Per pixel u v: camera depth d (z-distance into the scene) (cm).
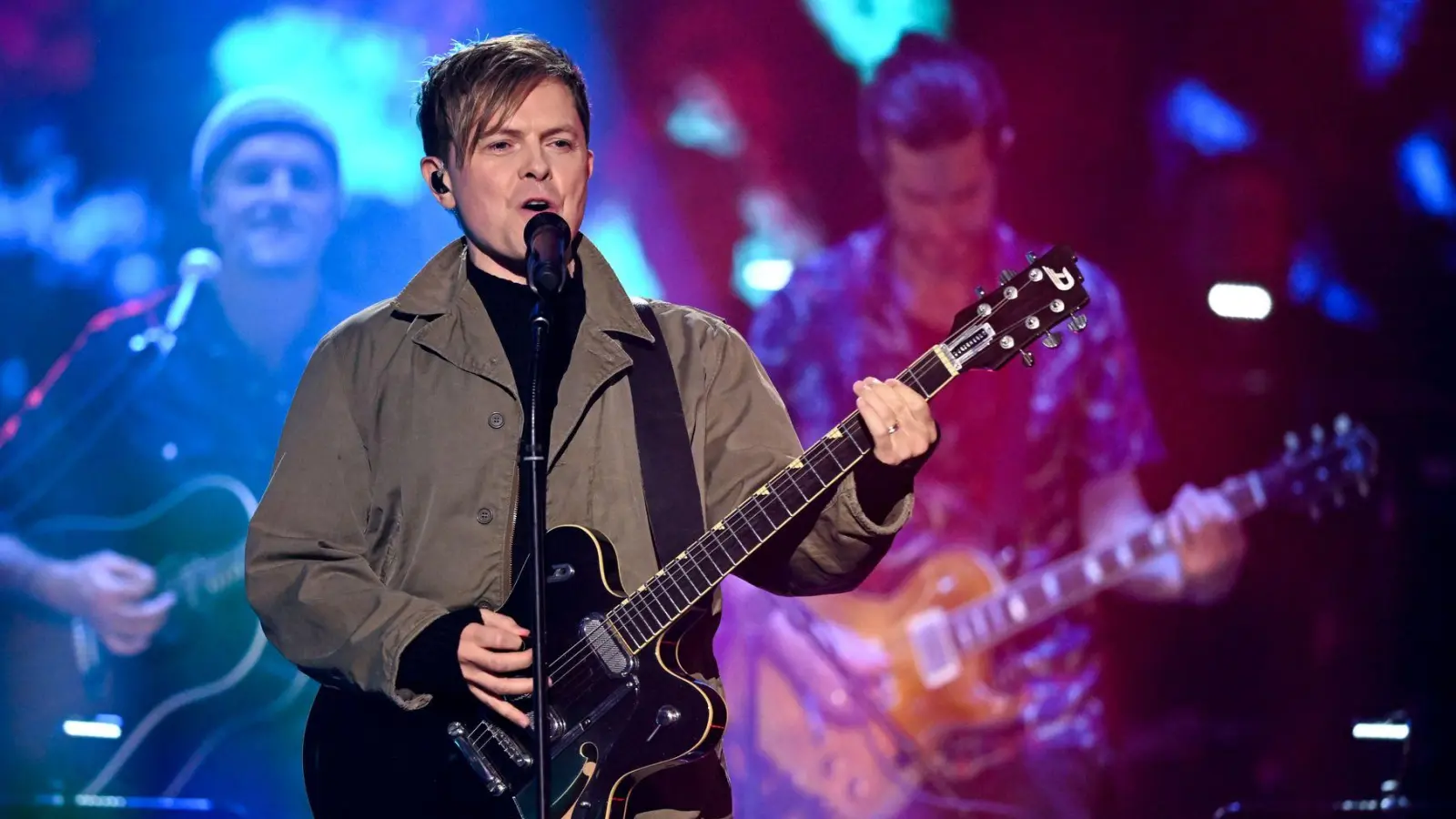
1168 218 2120
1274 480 1939
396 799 895
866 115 2067
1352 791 1950
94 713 1972
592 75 2131
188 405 2058
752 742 1873
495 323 954
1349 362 2120
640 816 862
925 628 1911
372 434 940
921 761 1878
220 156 2061
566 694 862
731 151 2108
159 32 2128
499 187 928
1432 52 2131
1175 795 1961
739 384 958
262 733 1972
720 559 870
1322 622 2062
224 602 1998
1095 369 1991
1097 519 1945
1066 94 2120
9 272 2117
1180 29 2130
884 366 2002
